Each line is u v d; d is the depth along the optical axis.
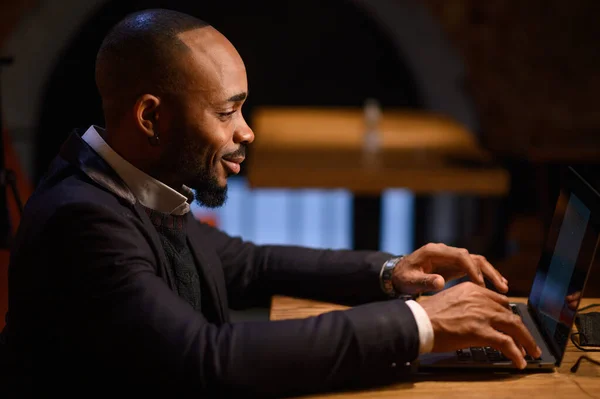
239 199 7.91
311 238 7.98
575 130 6.96
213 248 2.04
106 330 1.47
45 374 1.58
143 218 1.63
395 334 1.50
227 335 1.47
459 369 1.61
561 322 1.65
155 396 1.46
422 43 7.39
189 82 1.57
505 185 4.51
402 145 5.25
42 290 1.53
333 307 2.01
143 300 1.47
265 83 7.69
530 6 6.99
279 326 1.49
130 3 7.20
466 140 5.46
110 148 1.65
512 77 7.17
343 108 7.77
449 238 7.46
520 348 1.59
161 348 1.44
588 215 1.65
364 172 4.49
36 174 7.25
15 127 6.98
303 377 1.46
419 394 1.50
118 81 1.58
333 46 7.61
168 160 1.64
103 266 1.49
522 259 3.84
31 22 6.92
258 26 7.52
